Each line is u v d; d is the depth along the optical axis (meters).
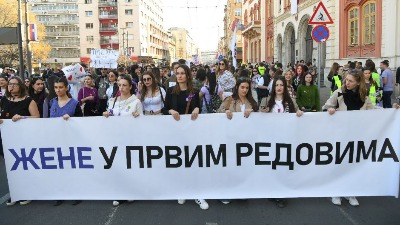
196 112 4.89
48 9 95.88
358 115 4.84
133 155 4.99
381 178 4.90
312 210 4.82
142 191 5.03
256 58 46.75
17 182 5.13
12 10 45.50
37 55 59.97
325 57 24.05
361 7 18.72
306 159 4.91
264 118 4.88
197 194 5.00
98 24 90.88
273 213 4.73
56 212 4.87
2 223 4.56
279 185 4.95
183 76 5.35
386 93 11.31
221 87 7.38
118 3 89.69
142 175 5.01
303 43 27.56
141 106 5.36
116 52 15.73
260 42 44.00
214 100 7.15
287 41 31.62
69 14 95.94
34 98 6.91
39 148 5.06
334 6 21.44
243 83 5.29
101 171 5.04
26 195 5.13
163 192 5.01
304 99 7.56
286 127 4.88
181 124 4.92
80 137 5.01
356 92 5.04
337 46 21.19
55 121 5.02
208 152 4.94
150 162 4.99
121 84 5.26
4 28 11.01
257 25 43.94
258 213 4.74
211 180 4.98
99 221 4.56
